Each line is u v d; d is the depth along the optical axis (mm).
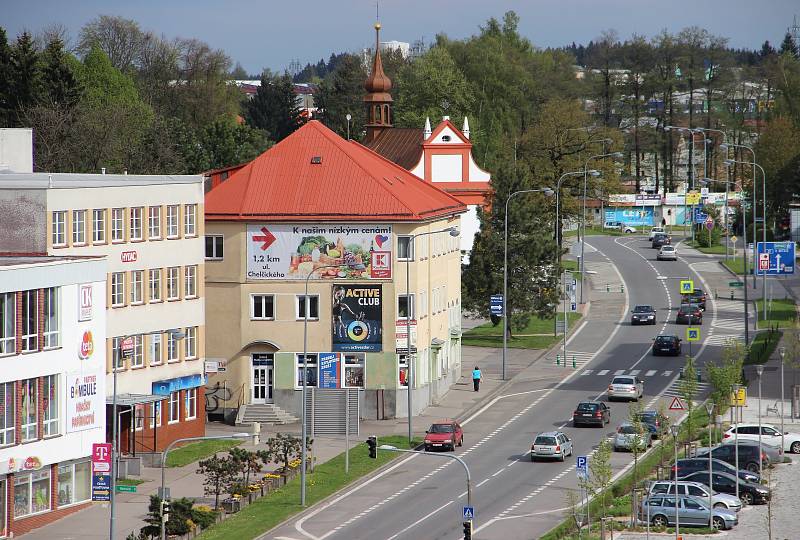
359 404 176500
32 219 143500
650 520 122688
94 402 136125
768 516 118812
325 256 176875
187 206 164375
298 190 179875
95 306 136125
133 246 156375
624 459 149125
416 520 125312
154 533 117562
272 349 176500
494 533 119562
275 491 137750
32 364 128125
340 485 140500
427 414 178625
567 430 166875
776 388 189500
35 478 129125
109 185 152625
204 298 167875
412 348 176625
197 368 165625
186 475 146000
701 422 164750
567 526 118250
